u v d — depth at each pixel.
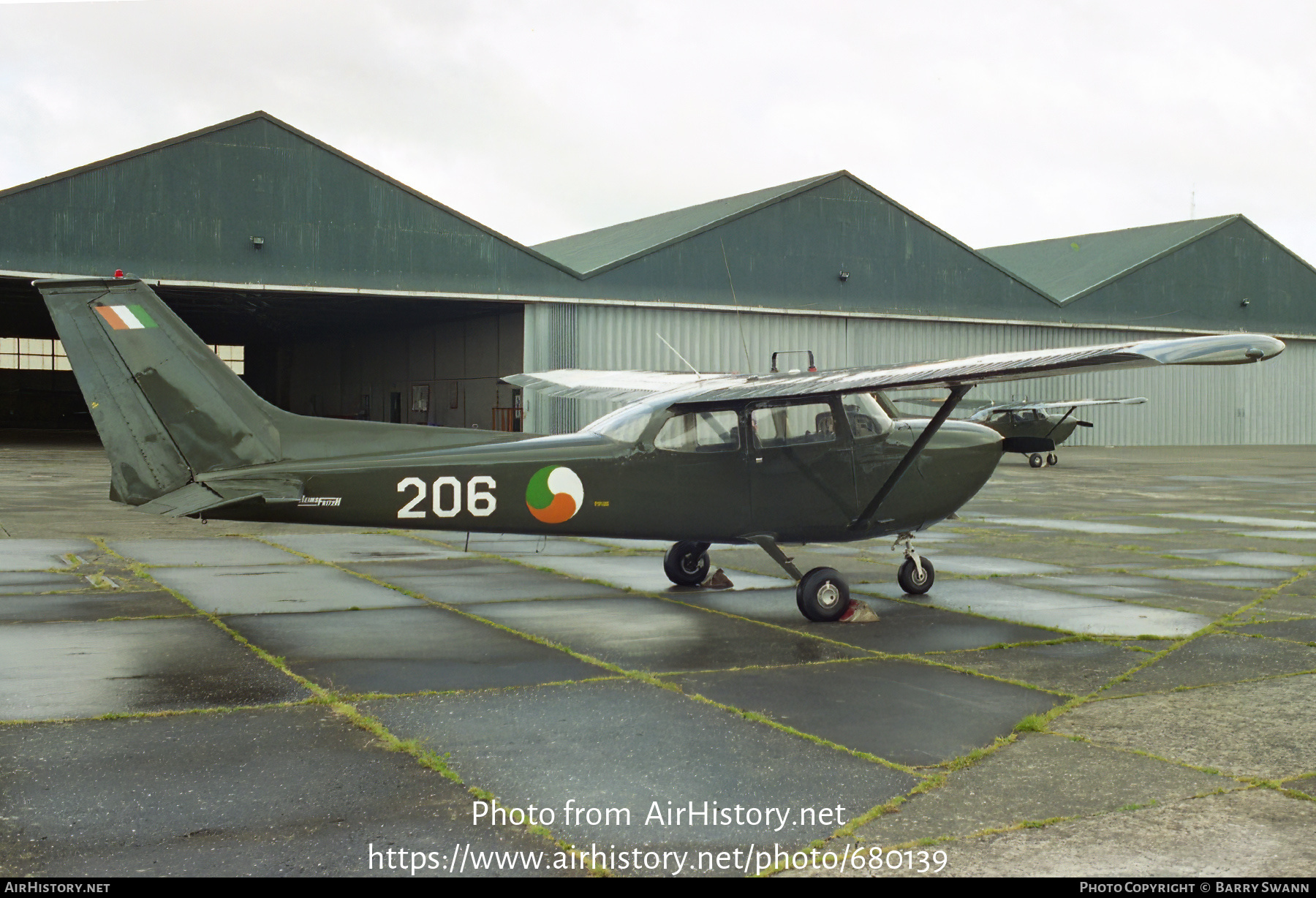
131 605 8.69
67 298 7.61
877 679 6.61
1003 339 42.16
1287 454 39.00
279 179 30.69
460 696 6.10
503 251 33.50
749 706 5.95
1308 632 8.05
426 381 45.25
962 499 9.38
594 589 9.82
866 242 38.91
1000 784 4.75
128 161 28.97
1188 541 13.67
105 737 5.26
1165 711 5.91
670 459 8.52
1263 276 48.84
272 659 6.93
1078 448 43.94
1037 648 7.51
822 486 8.84
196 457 7.80
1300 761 5.07
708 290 36.41
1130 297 45.22
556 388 12.22
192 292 31.39
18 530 13.36
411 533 13.80
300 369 60.88
